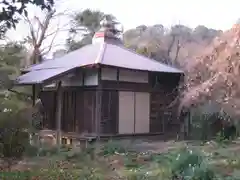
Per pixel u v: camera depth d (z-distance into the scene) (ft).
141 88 54.60
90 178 27.27
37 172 29.37
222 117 49.78
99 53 53.57
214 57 43.80
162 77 57.11
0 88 44.73
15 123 38.32
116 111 51.78
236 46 39.88
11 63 48.91
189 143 46.88
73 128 53.21
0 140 37.68
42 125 57.52
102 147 42.11
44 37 88.28
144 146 44.83
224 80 41.06
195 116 53.88
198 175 23.63
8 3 15.92
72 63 53.36
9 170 30.30
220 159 32.27
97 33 61.41
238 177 24.66
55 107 56.70
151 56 89.25
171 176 24.71
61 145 45.06
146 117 55.26
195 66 49.34
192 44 86.94
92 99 50.75
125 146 42.55
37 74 52.37
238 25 41.52
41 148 40.34
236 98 40.86
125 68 49.80
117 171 29.99
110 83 50.80
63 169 30.76
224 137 48.62
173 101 54.70
